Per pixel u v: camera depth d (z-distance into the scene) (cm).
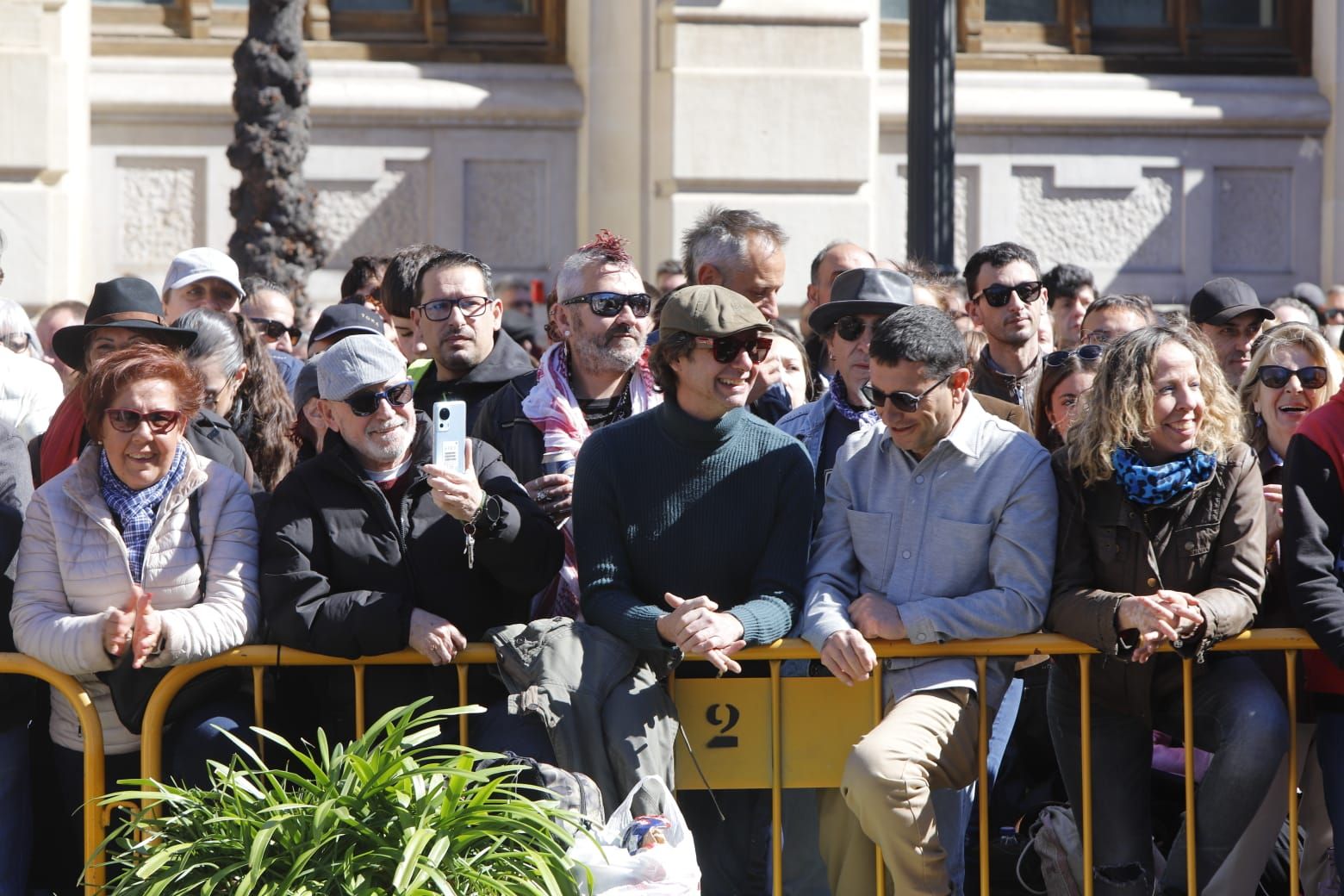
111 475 1282
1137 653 1222
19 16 3000
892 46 3456
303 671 1315
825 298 1862
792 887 1438
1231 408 1278
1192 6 3547
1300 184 3538
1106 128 3478
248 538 1290
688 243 1714
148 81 3184
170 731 1273
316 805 1028
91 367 1384
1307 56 3578
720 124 3158
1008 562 1274
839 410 1548
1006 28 3506
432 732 1080
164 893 1020
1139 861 1313
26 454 1395
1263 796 1255
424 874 973
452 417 1238
